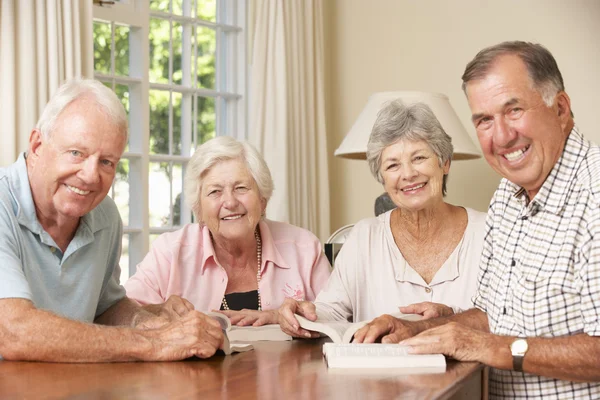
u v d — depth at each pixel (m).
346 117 5.29
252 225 2.77
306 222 4.90
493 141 1.80
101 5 4.27
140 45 4.50
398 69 5.03
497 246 1.98
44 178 1.98
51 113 1.96
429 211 2.54
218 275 2.82
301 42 4.95
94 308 2.21
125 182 4.50
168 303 2.35
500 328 1.92
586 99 4.27
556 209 1.78
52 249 2.08
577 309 1.74
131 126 4.51
